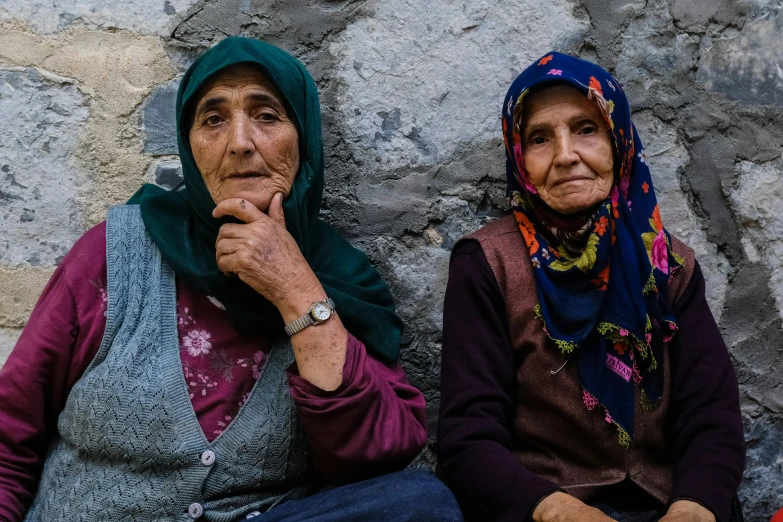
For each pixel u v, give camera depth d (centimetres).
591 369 172
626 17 213
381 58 208
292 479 166
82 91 195
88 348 162
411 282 209
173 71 200
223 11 202
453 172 211
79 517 153
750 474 215
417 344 209
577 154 174
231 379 164
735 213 215
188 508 155
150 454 154
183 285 168
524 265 179
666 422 177
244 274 158
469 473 158
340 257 184
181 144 176
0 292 192
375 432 155
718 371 173
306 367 156
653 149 213
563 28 212
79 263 165
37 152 193
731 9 216
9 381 159
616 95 180
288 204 171
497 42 211
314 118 181
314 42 206
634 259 174
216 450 157
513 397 178
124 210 175
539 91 177
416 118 209
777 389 216
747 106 216
